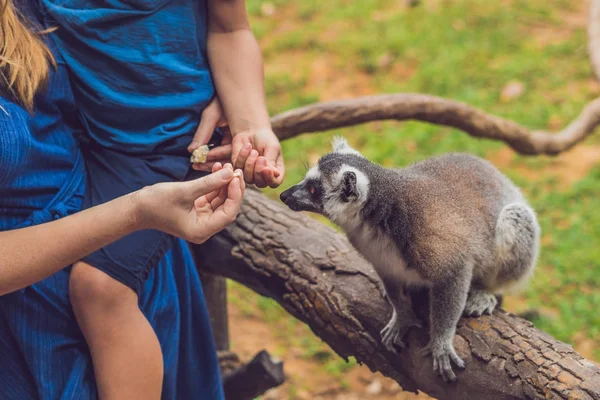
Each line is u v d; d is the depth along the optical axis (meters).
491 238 1.95
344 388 2.97
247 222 2.04
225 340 2.42
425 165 2.04
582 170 4.15
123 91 1.69
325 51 5.40
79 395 1.65
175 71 1.71
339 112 2.29
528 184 4.03
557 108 4.54
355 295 1.89
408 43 5.35
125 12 1.67
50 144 1.64
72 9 1.67
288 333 3.28
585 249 3.54
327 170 1.99
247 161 1.73
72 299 1.64
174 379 1.80
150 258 1.66
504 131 2.50
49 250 1.52
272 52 5.47
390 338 1.83
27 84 1.58
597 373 1.62
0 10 1.53
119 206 1.53
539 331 1.74
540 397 1.64
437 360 1.76
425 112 2.37
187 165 1.75
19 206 1.61
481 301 1.85
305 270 1.94
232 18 1.79
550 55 5.09
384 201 1.87
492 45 5.26
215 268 2.10
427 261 1.83
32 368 1.65
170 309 1.77
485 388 1.71
